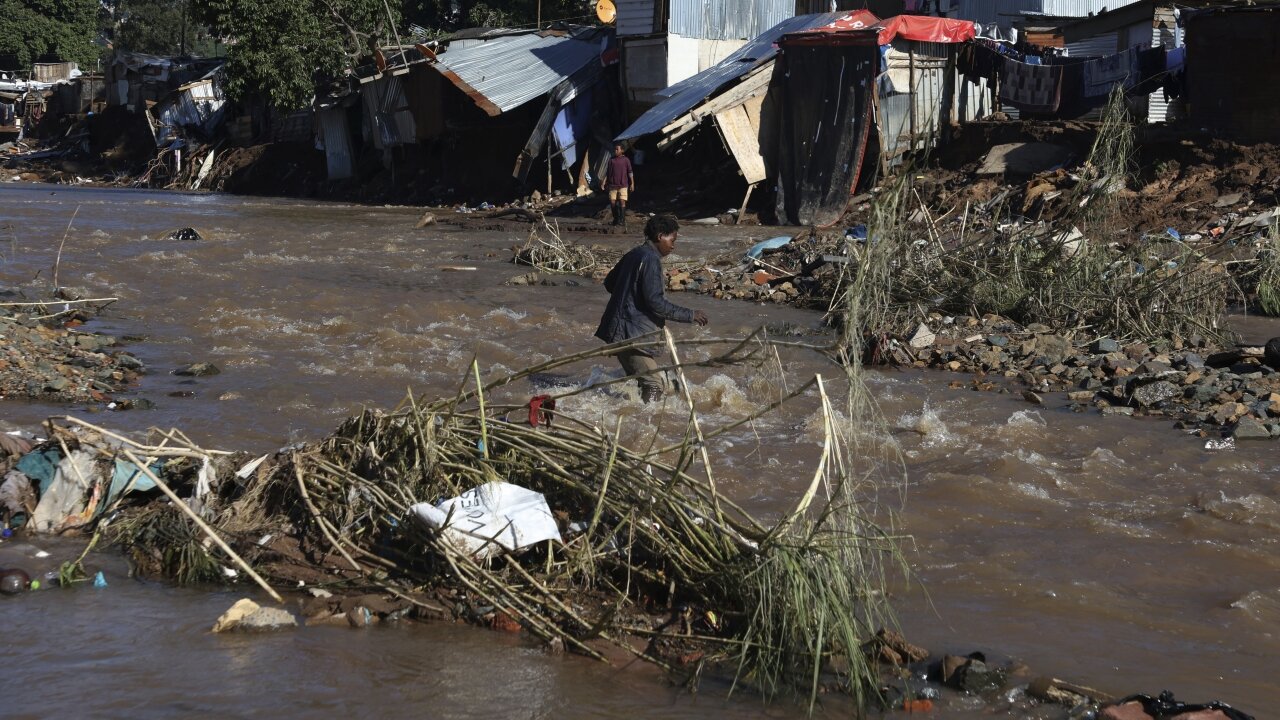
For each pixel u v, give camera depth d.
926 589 4.78
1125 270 11.55
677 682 3.89
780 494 6.04
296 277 15.24
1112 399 8.65
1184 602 4.71
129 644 4.02
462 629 4.30
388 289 14.20
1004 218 18.77
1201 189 17.98
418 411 5.23
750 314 12.81
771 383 9.00
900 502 5.97
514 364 9.65
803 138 22.45
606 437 5.03
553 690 3.76
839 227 21.22
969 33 23.19
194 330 11.16
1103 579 4.93
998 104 25.50
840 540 4.23
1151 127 20.16
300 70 38.22
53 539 5.23
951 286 12.15
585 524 4.78
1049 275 11.82
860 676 3.81
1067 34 25.41
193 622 4.26
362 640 4.14
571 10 41.78
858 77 21.44
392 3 41.72
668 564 4.55
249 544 4.95
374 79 36.06
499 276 15.84
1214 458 6.93
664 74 28.12
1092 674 4.00
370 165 38.47
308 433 7.07
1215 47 19.33
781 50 22.58
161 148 48.34
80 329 11.00
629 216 25.36
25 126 62.56
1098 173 13.21
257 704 3.54
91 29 73.06
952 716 3.65
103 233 20.86
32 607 4.37
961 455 6.95
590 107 30.39
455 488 4.91
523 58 32.28
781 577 4.07
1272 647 4.27
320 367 9.34
